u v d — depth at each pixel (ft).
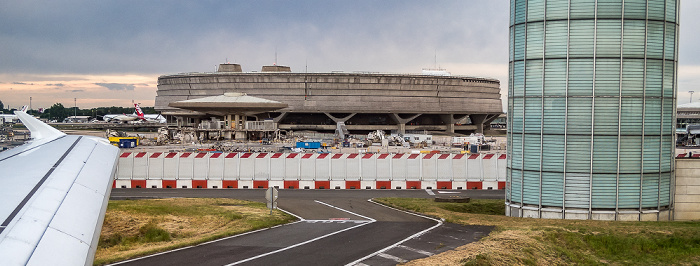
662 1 125.39
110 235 106.63
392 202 153.89
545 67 127.95
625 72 124.57
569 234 104.22
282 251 90.74
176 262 82.48
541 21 128.16
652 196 127.44
